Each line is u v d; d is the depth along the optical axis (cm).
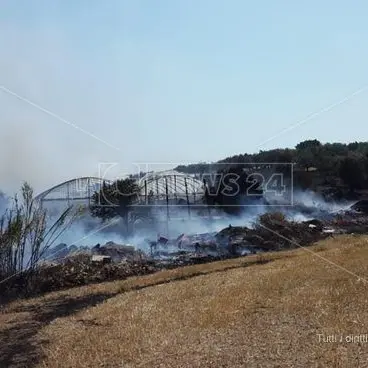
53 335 893
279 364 665
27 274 1384
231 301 1017
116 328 889
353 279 1130
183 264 1742
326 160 3769
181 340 784
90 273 1527
